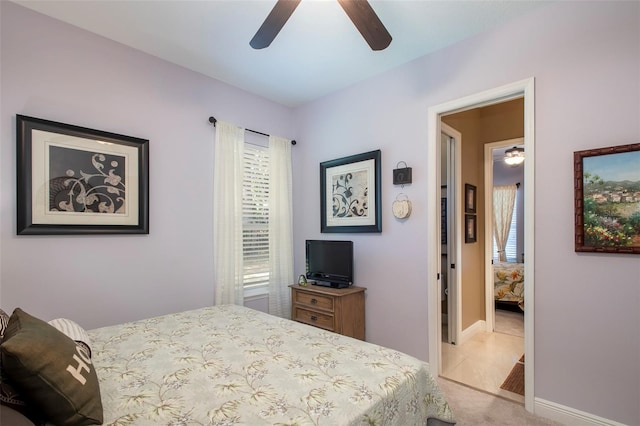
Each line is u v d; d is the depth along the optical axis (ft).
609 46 6.00
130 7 6.69
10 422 2.51
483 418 6.65
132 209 8.04
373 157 9.73
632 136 5.76
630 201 5.75
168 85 8.86
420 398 4.52
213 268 9.65
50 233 6.81
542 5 6.68
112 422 3.26
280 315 11.18
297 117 12.31
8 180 6.42
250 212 10.80
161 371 4.41
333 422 3.27
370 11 5.19
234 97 10.44
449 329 11.12
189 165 9.23
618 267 5.88
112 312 7.71
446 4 6.61
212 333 5.98
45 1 6.48
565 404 6.39
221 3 6.59
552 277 6.55
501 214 21.34
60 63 7.09
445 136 10.87
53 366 3.14
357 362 4.72
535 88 6.80
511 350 10.52
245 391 3.87
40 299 6.73
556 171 6.53
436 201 8.49
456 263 10.97
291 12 5.18
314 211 11.66
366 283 9.91
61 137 7.00
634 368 5.70
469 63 7.81
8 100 6.45
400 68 9.18
